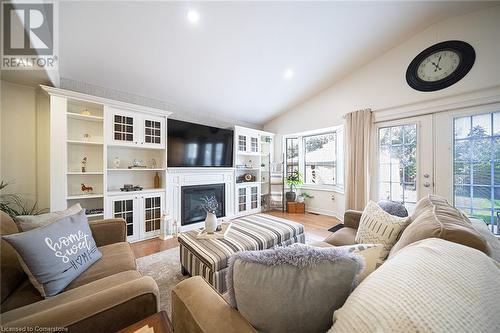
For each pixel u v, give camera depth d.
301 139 4.81
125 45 2.25
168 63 2.62
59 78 2.44
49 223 1.29
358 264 0.61
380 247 0.89
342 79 3.58
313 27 2.46
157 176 3.26
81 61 2.34
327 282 0.58
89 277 1.17
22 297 1.00
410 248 0.69
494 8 2.22
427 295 0.43
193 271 1.71
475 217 2.36
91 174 2.69
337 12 2.30
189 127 3.44
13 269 1.06
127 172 3.08
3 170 2.29
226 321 0.67
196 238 1.86
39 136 2.46
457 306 0.42
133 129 2.82
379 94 3.11
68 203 2.60
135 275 1.13
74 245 1.20
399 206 1.89
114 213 2.65
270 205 4.91
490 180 2.28
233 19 2.18
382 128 3.12
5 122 2.30
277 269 0.61
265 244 1.85
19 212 2.36
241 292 0.63
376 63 3.13
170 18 2.04
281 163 4.80
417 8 2.34
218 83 3.21
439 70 2.56
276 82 3.46
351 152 3.32
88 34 2.05
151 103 3.28
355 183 3.26
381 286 0.47
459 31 2.42
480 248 0.73
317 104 4.02
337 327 0.46
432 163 2.64
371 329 0.40
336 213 4.11
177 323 0.83
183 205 3.34
